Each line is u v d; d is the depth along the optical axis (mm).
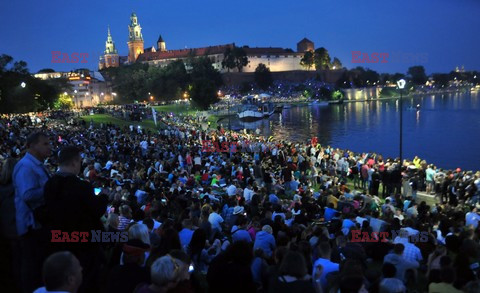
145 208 15773
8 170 6777
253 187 22172
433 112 144000
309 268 9859
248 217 15062
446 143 81062
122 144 36125
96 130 54531
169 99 174250
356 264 7945
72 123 65938
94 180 20609
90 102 188500
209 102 139000
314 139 47500
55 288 4797
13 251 6617
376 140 88500
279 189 24828
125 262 6648
